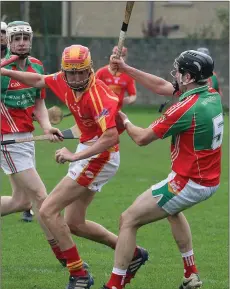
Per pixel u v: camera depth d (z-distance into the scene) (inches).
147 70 2236.7
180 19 2485.2
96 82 501.4
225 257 625.3
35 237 690.8
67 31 2365.9
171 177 483.5
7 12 2187.5
